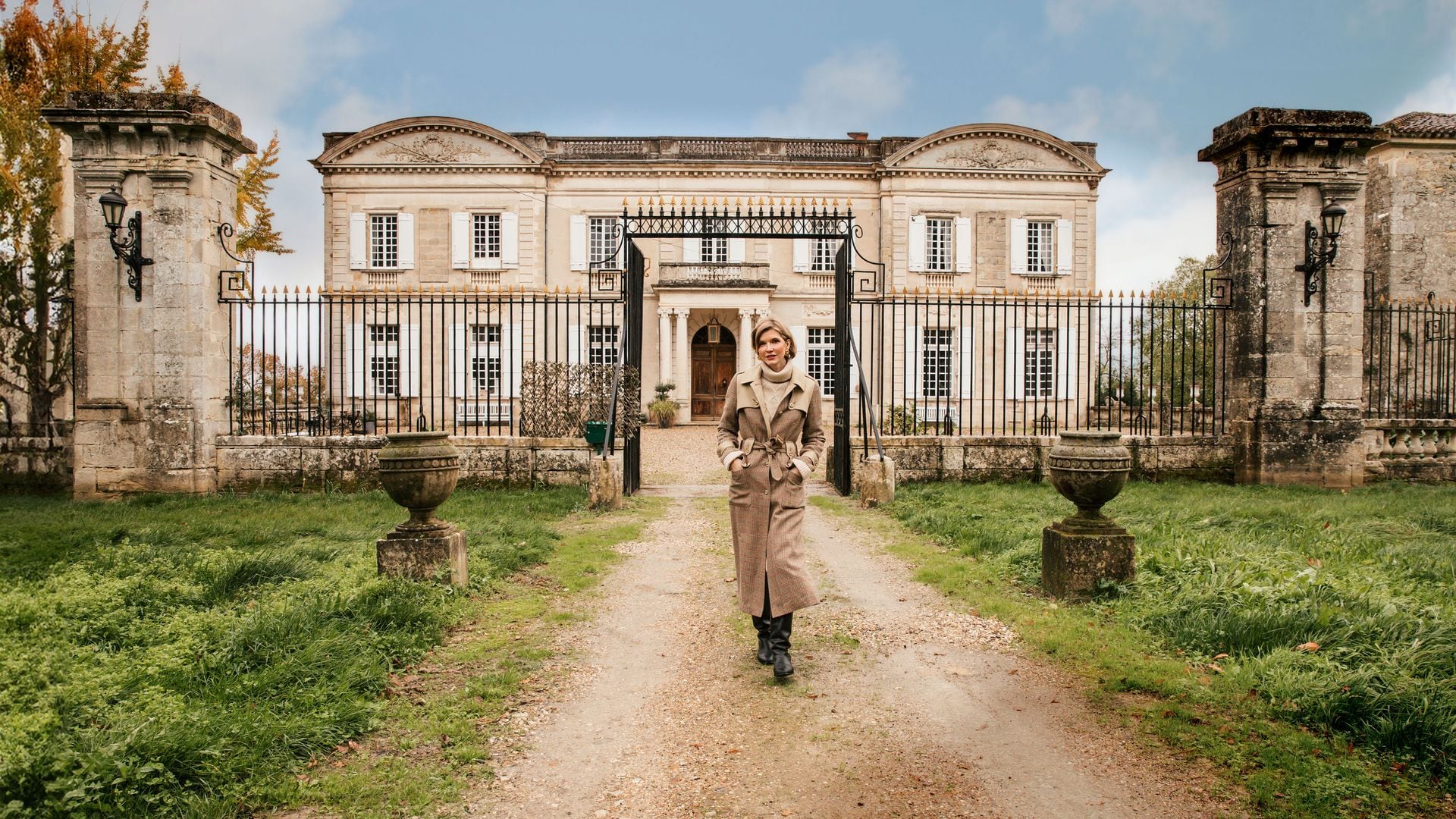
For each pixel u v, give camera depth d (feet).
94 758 8.63
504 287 87.51
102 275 31.04
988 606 16.26
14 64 44.91
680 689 12.62
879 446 30.68
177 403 31.24
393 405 83.97
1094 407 80.38
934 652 14.10
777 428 13.00
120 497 31.14
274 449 32.19
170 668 11.69
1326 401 33.27
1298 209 33.09
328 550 19.92
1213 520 23.11
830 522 26.55
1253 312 33.24
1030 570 18.37
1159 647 13.64
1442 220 52.95
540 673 13.11
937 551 21.71
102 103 30.32
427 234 87.71
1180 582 15.98
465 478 33.04
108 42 47.67
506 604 16.57
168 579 17.10
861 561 21.06
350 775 9.50
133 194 31.04
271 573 17.17
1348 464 33.22
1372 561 17.89
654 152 92.38
